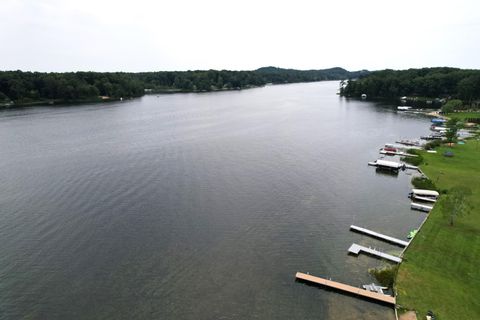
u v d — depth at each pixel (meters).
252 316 41.78
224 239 58.50
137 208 69.31
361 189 81.88
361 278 48.91
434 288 44.84
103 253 54.19
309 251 55.59
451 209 60.53
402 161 103.75
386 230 62.72
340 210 70.44
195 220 64.81
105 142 123.38
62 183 82.25
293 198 75.62
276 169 94.88
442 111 187.75
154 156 105.31
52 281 47.78
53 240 57.72
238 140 128.50
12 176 87.12
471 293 43.69
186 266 51.19
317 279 47.72
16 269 50.28
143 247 55.91
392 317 41.41
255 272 50.06
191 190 78.88
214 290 46.25
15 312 42.28
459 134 136.00
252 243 57.50
